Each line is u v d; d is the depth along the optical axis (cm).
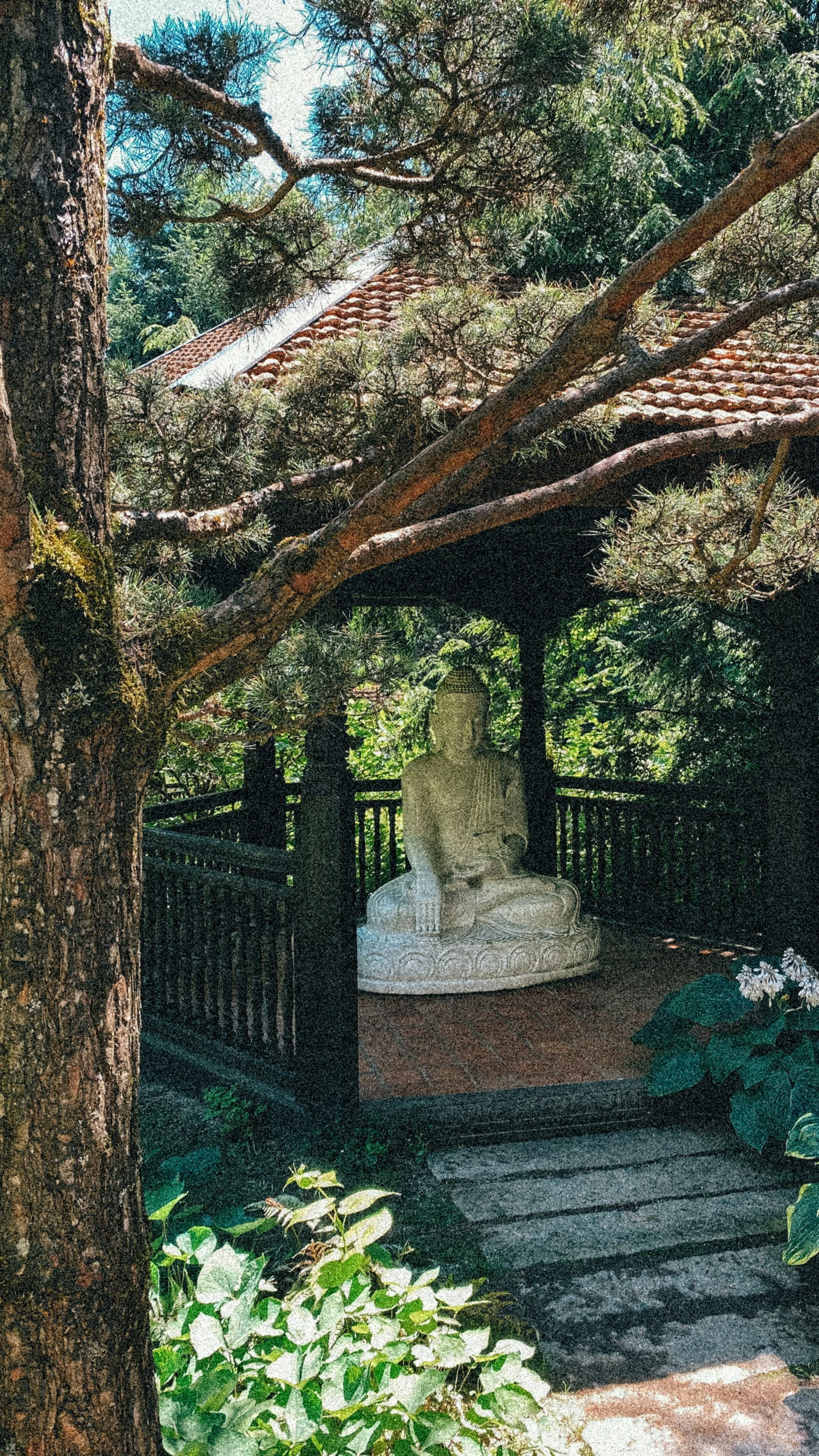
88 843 217
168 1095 595
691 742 1086
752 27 518
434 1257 430
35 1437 215
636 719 1191
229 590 609
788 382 590
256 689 328
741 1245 440
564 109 411
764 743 1028
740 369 618
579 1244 439
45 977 213
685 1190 485
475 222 438
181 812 752
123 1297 224
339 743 513
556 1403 343
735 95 1127
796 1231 396
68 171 221
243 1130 528
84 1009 217
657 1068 552
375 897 741
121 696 219
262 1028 564
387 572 762
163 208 405
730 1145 532
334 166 391
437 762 743
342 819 513
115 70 325
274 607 252
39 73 216
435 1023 657
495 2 373
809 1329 384
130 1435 225
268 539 421
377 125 407
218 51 376
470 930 726
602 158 543
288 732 344
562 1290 409
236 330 554
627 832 911
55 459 220
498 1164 511
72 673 211
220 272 452
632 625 1216
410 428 400
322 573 255
